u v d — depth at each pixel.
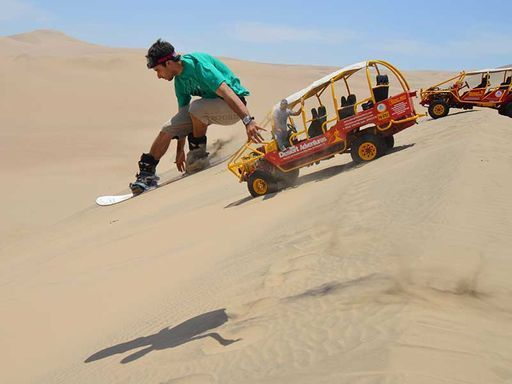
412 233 6.53
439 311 4.48
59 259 14.49
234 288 6.88
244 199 14.59
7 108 69.31
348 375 3.63
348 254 6.59
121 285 10.34
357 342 4.18
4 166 47.00
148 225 15.12
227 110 18.17
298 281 6.23
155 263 10.91
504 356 3.79
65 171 45.47
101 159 49.44
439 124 18.58
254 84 82.50
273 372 4.17
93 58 82.12
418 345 3.87
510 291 4.83
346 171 13.65
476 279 5.09
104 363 6.15
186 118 20.00
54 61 80.75
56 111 69.00
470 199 7.28
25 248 18.86
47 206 36.81
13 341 9.02
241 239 10.47
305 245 7.58
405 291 5.00
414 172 9.80
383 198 8.55
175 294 8.23
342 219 8.12
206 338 5.41
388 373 3.52
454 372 3.52
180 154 20.95
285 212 11.43
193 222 13.71
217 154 25.67
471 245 5.82
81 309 9.67
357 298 5.09
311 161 14.06
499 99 22.67
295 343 4.59
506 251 5.62
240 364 4.56
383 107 13.57
